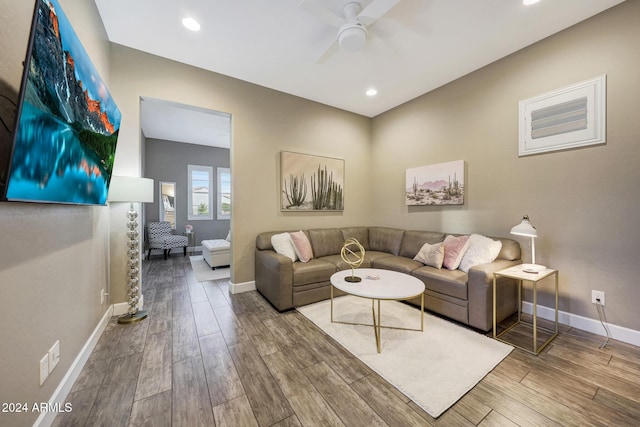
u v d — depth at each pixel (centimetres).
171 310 278
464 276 251
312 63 297
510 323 244
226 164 722
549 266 250
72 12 165
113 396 150
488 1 205
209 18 226
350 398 151
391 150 434
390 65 300
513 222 278
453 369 176
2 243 98
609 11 212
